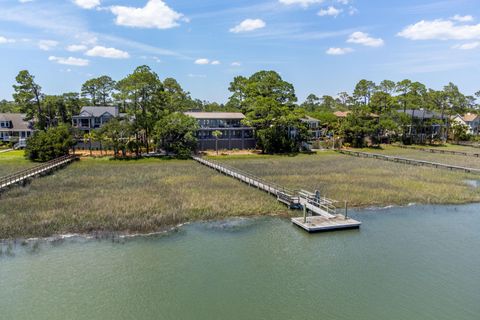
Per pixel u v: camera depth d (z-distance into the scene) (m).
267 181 38.81
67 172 43.91
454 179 41.91
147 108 63.44
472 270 19.41
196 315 15.19
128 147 58.22
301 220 26.28
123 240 22.75
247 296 16.66
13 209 27.34
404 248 22.25
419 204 32.03
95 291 16.86
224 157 61.31
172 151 62.72
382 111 91.75
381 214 29.11
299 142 71.81
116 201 29.97
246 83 83.69
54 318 14.86
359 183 39.25
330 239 23.62
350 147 78.00
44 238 22.67
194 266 19.53
